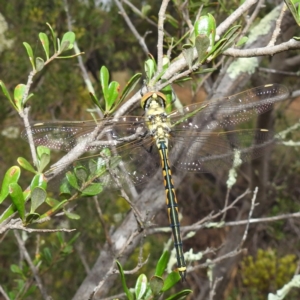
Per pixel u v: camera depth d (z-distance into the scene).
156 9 0.61
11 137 0.58
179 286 0.74
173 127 0.38
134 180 0.37
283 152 0.68
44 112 0.58
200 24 0.35
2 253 0.57
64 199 0.35
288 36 0.44
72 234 0.57
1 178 0.60
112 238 0.41
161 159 0.38
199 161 0.39
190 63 0.34
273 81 0.48
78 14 0.56
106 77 0.35
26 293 0.41
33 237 0.57
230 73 0.43
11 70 0.56
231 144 0.39
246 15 0.39
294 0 0.34
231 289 0.72
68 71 0.56
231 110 0.39
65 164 0.35
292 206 0.73
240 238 0.53
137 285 0.34
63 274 0.61
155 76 0.35
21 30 0.55
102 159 0.36
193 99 0.41
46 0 0.54
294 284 0.40
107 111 0.35
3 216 0.34
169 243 0.42
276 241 0.82
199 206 0.89
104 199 0.59
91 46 0.56
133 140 0.37
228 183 0.42
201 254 0.41
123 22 0.60
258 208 0.53
